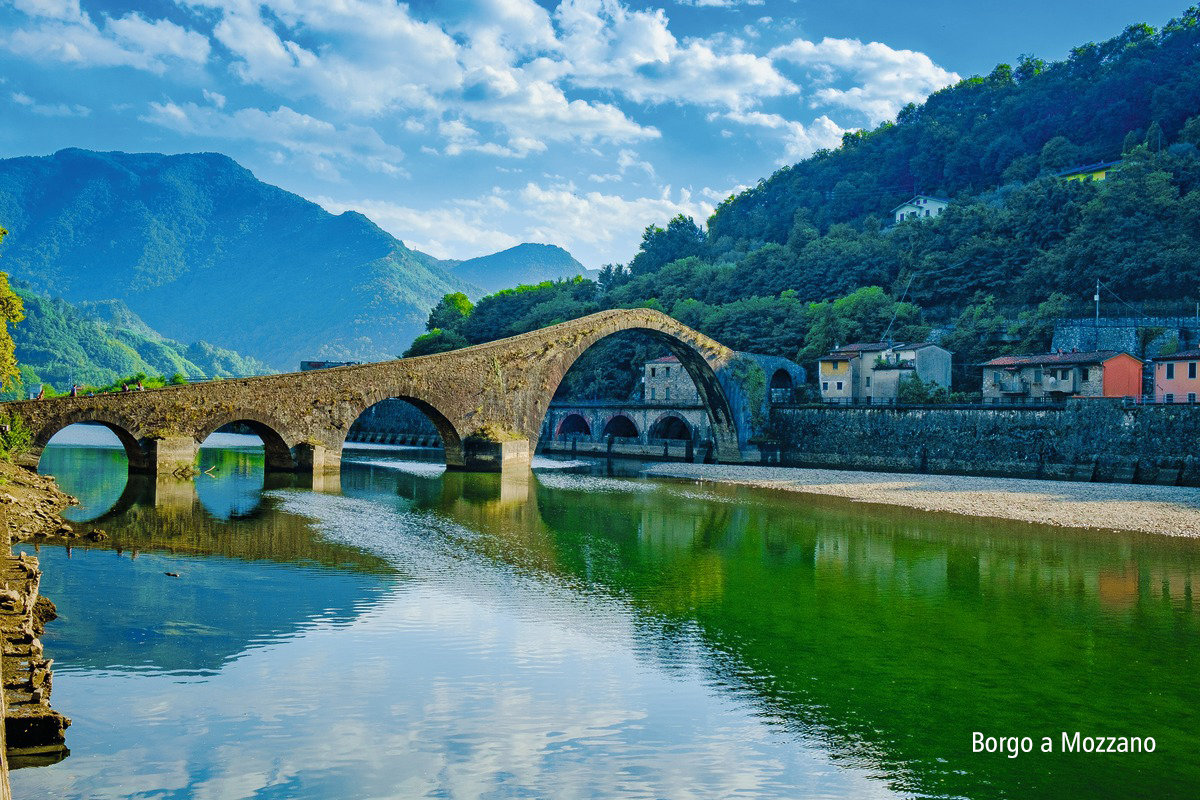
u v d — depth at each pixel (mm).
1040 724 22891
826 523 57531
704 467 106562
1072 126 186125
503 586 35688
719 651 28031
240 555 39312
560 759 19812
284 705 22062
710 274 178625
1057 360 98000
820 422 109062
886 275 151750
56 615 28156
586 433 137875
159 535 43438
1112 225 124000
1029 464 89250
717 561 43312
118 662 24406
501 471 87500
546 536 48844
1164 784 19750
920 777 19703
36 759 18594
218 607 30484
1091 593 37406
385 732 20797
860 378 117250
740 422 114250
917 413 99312
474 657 26453
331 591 33469
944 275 139000
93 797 17109
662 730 21672
